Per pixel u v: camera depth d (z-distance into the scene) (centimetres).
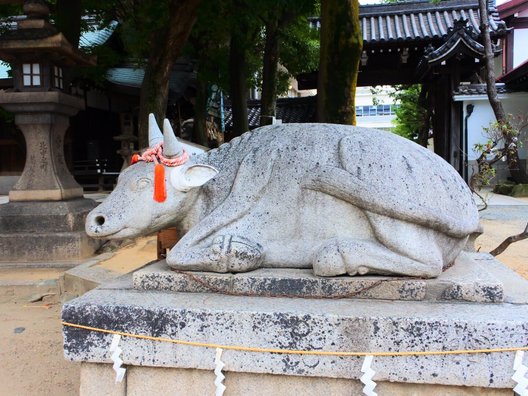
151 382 219
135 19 960
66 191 636
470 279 221
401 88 2055
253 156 251
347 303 215
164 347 212
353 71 524
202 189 258
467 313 200
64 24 726
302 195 237
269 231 241
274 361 205
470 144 1396
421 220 221
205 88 1412
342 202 233
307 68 1355
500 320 193
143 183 247
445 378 196
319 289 222
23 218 600
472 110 1374
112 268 507
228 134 1928
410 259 220
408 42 1358
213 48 1237
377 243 227
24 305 468
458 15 1445
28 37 577
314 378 208
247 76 1432
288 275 228
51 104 611
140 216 246
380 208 220
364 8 1496
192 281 234
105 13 1144
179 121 1702
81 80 1348
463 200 245
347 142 242
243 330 206
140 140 743
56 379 310
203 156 269
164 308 212
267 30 1159
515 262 546
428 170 239
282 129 262
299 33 1264
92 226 245
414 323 196
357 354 199
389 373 198
